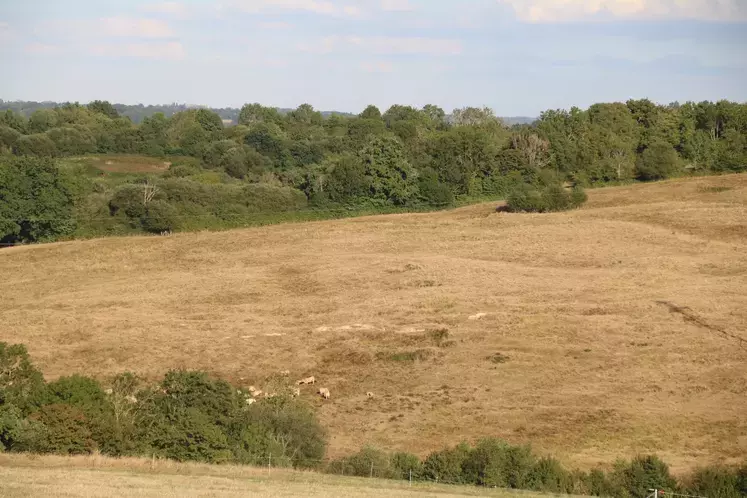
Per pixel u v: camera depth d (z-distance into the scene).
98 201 105.50
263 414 40.69
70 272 84.75
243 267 84.69
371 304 69.50
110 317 68.19
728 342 56.47
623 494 34.59
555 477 35.84
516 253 84.69
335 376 54.84
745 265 76.31
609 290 69.50
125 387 43.12
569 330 59.84
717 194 108.62
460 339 59.34
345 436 45.44
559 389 51.12
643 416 46.75
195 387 40.41
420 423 47.00
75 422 35.72
